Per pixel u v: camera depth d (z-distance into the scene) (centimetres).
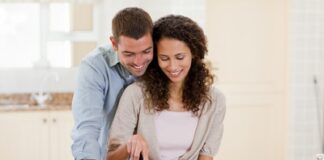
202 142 203
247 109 446
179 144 198
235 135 446
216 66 437
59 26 451
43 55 450
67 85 451
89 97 192
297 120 444
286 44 442
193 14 414
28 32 446
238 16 439
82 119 187
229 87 441
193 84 196
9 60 445
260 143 450
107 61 199
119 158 188
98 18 451
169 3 412
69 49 453
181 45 181
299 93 443
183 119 198
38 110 399
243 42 442
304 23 437
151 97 192
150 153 196
